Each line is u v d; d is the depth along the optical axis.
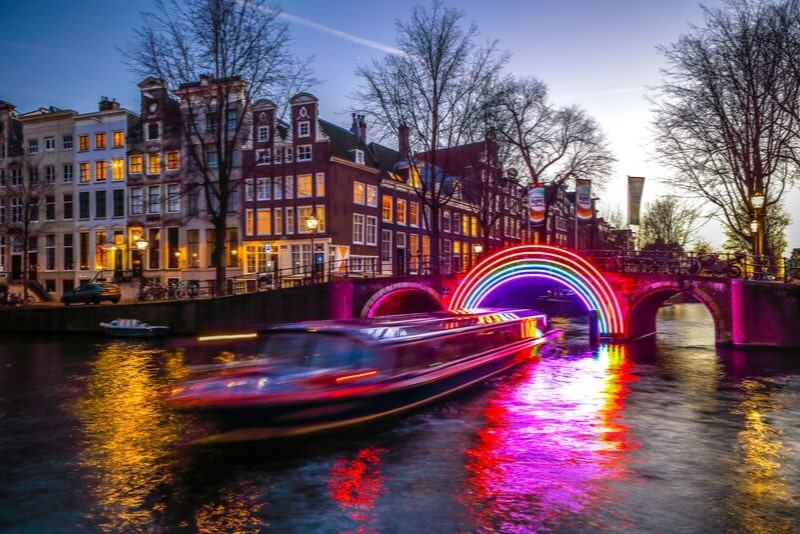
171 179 46.56
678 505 9.51
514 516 9.13
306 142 41.41
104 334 35.75
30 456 12.30
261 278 36.00
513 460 11.66
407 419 14.59
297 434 12.02
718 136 29.41
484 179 42.19
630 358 24.50
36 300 50.03
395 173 49.62
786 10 27.20
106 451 12.56
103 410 16.23
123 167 48.69
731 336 27.25
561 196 56.12
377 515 9.20
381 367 13.83
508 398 16.86
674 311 67.25
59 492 10.30
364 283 32.16
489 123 36.16
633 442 12.76
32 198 46.31
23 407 16.66
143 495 10.11
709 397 16.91
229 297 33.72
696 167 29.72
